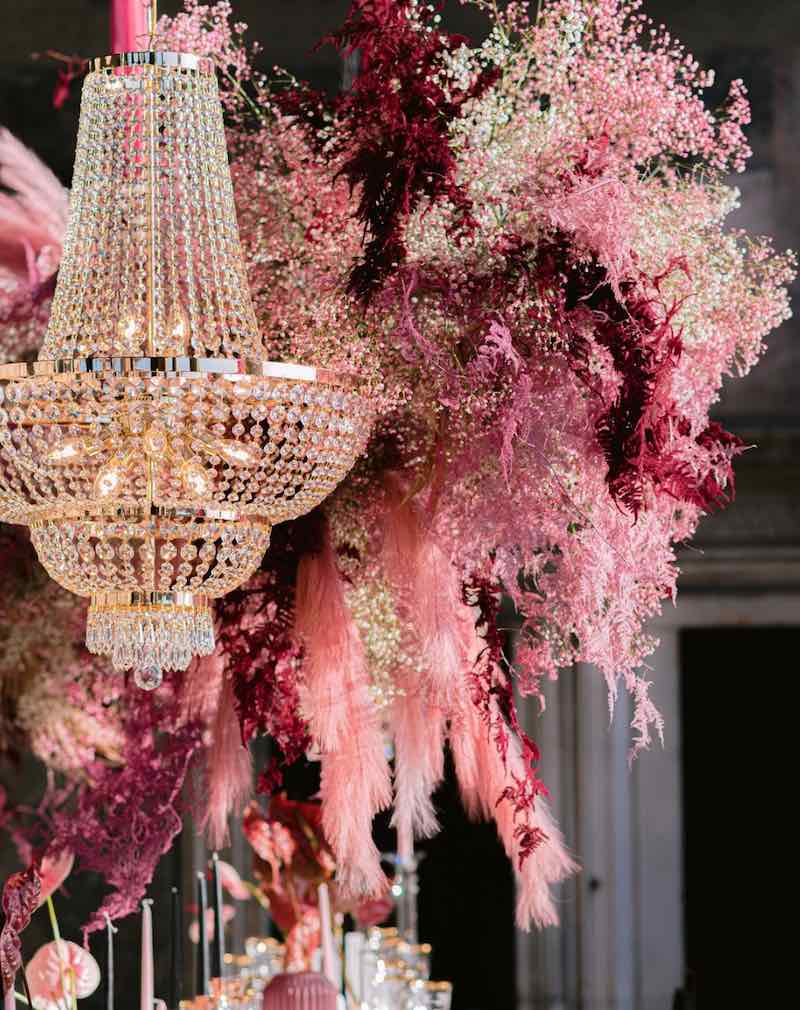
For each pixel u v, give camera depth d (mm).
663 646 5934
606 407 2000
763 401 5836
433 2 3236
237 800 2467
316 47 1983
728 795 7195
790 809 7164
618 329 1975
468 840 6480
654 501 2100
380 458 2246
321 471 1622
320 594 2219
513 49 2246
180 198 1610
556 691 5824
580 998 5793
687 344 2201
